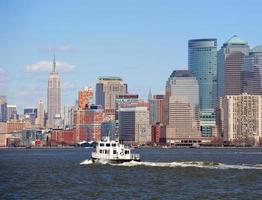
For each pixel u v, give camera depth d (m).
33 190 173.25
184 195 160.50
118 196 158.12
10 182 199.12
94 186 183.88
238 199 152.88
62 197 156.12
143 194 162.62
